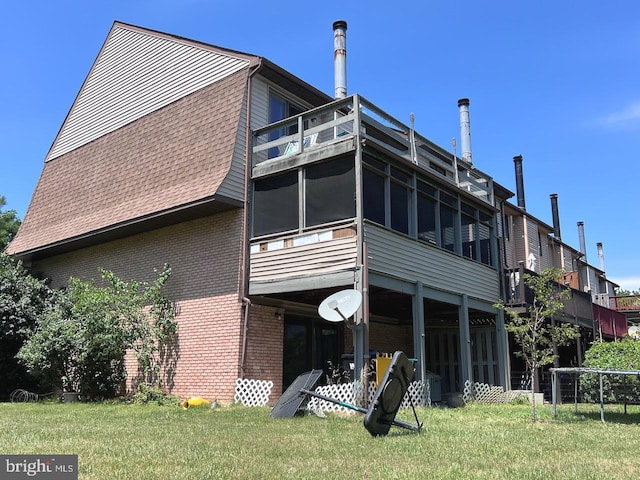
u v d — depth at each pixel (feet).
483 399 46.42
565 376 50.98
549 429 27.81
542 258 77.71
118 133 51.85
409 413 33.73
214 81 44.68
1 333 46.88
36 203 58.34
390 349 56.70
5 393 47.93
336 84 52.31
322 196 37.40
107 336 40.09
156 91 49.42
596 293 104.58
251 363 38.68
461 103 71.92
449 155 48.60
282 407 30.78
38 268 57.93
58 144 59.36
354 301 33.30
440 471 16.52
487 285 50.80
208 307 40.81
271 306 40.88
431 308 51.98
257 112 42.91
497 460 18.72
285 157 39.63
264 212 40.24
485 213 53.42
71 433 23.58
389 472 16.33
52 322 43.55
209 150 41.98
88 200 51.31
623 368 40.55
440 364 57.16
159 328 42.83
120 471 15.96
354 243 35.17
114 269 49.01
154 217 42.73
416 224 41.37
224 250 40.96
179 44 48.65
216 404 36.47
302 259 37.27
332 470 16.53
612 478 16.05
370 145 37.14
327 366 46.19
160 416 30.94
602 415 31.71
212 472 15.90
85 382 42.60
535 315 35.58
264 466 16.92
